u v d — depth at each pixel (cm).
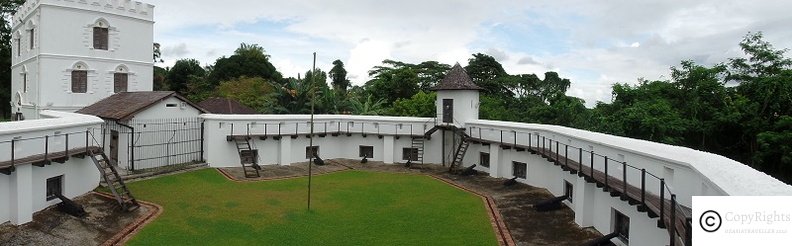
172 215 1642
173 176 2219
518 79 5297
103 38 2947
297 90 3722
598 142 1469
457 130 2652
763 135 2180
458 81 2719
